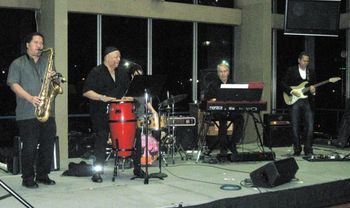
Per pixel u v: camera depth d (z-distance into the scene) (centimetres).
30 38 442
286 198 453
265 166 459
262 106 583
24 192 425
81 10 693
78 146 680
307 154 662
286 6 748
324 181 490
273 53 895
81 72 721
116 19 750
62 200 395
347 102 767
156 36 791
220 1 872
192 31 828
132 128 471
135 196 414
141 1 747
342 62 867
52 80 452
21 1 660
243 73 872
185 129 706
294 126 667
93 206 377
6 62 664
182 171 545
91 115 480
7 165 538
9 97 664
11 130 667
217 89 568
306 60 650
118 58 480
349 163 610
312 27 754
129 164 562
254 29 848
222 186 454
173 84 812
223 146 629
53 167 545
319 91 898
